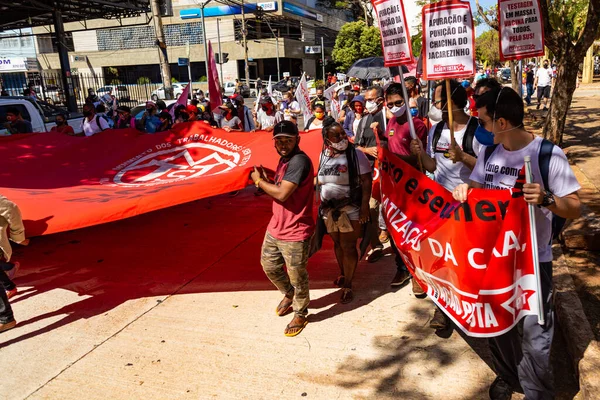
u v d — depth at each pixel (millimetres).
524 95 22469
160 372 3816
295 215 4074
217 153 6750
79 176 6500
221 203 8758
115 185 5938
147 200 4449
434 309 4449
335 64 64312
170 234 7148
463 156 3566
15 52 58500
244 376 3713
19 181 6305
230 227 7355
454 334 4133
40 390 3680
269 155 6070
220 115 10711
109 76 56750
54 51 61094
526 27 4355
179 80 60938
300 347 4062
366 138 6230
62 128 11203
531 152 2740
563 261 4832
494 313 2992
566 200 2570
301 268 4152
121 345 4234
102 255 6406
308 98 10031
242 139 6812
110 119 12641
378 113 6156
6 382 3797
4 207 4258
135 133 7512
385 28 4051
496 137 2859
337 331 4273
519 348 3035
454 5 3447
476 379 3531
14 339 4418
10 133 10398
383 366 3748
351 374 3674
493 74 29984
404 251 3598
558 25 8867
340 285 5164
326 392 3492
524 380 2906
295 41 62062
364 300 4824
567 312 3836
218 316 4656
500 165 2906
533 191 2508
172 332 4406
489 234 2896
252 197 9078
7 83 46219
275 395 3486
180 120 11234
